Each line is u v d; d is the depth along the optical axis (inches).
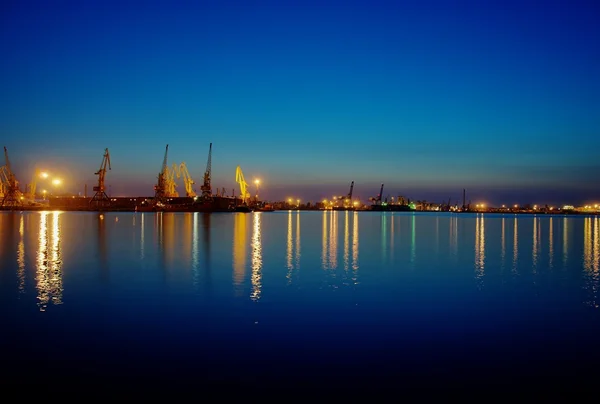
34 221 2856.8
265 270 853.2
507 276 821.9
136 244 1344.7
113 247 1251.2
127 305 559.2
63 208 6176.2
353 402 303.1
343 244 1456.7
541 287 712.4
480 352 398.6
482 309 558.9
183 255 1076.5
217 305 562.9
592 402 306.8
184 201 6397.6
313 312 533.6
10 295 611.2
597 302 603.2
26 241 1424.7
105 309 538.3
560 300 614.9
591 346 416.8
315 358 379.9
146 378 336.5
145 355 382.9
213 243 1406.3
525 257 1137.4
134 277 760.3
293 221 3624.5
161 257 1034.7
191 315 514.3
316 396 310.8
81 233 1792.6
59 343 411.8
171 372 347.9
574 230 2559.1
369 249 1300.4
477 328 473.4
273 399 305.7
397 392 318.0
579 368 363.3
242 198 7440.9
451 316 522.6
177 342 417.7
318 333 450.0
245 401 302.7
